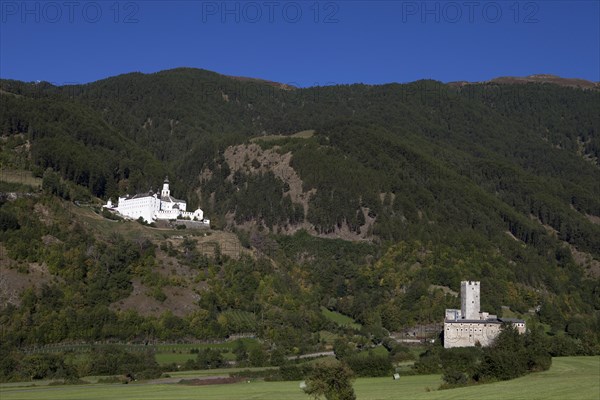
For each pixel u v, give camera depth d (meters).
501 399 159.88
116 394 190.88
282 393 182.88
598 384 176.00
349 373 154.75
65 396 189.12
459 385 187.50
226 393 186.88
